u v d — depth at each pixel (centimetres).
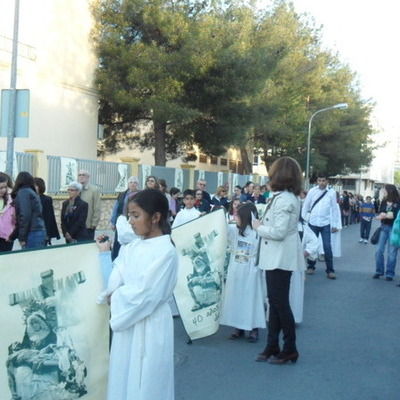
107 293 347
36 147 2069
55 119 2167
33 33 2023
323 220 1112
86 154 2370
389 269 1119
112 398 327
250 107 2519
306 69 3494
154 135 2672
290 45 2972
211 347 635
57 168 1614
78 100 2288
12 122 1007
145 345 323
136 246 333
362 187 7825
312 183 4712
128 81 2173
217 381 524
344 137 4378
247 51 2283
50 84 2128
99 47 2328
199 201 1233
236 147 3112
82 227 893
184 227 646
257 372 552
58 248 363
